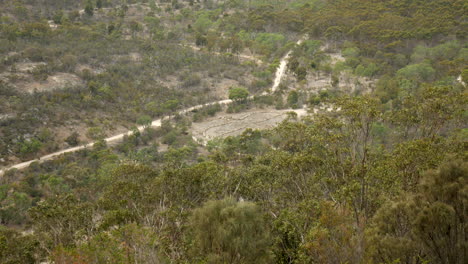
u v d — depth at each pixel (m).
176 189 31.69
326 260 18.66
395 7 128.88
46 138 69.06
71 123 74.56
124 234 22.81
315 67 103.88
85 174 57.56
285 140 41.62
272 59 114.06
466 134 36.06
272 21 133.50
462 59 86.94
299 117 79.94
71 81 86.00
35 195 54.47
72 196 33.22
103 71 93.62
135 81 92.62
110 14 137.12
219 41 117.06
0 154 63.34
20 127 68.75
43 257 28.25
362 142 29.73
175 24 138.25
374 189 25.22
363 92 86.75
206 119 83.12
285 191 31.03
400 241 16.44
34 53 91.31
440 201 16.59
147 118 77.69
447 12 116.00
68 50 98.88
